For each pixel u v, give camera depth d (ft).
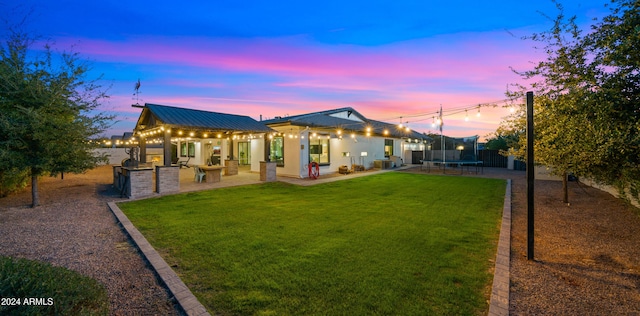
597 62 11.14
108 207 22.36
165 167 28.37
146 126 36.14
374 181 38.50
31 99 21.27
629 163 9.73
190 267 11.07
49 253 12.82
